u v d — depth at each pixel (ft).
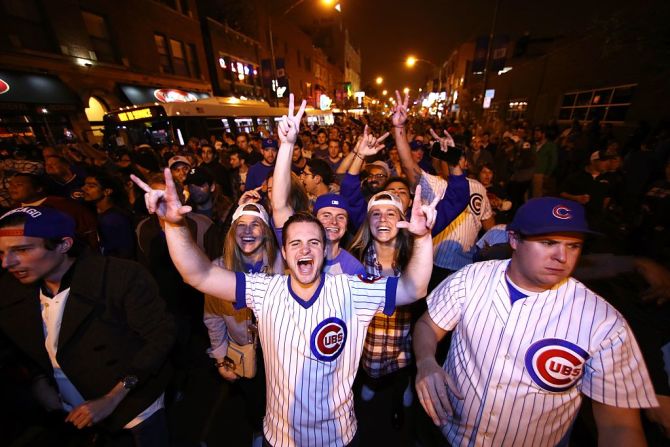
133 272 5.57
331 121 87.10
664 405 5.15
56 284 5.25
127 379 5.31
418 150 16.75
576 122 35.42
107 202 11.02
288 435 4.94
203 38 65.57
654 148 19.88
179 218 4.43
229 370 7.25
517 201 25.57
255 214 7.14
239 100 45.24
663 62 26.78
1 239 4.50
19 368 6.40
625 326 4.02
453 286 5.18
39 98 32.91
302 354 4.65
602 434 4.08
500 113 78.95
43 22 34.58
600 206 15.60
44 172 14.71
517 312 4.43
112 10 42.65
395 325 7.34
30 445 6.35
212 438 8.22
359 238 8.60
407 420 8.54
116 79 42.93
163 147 29.32
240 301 4.95
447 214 8.57
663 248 12.45
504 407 4.51
